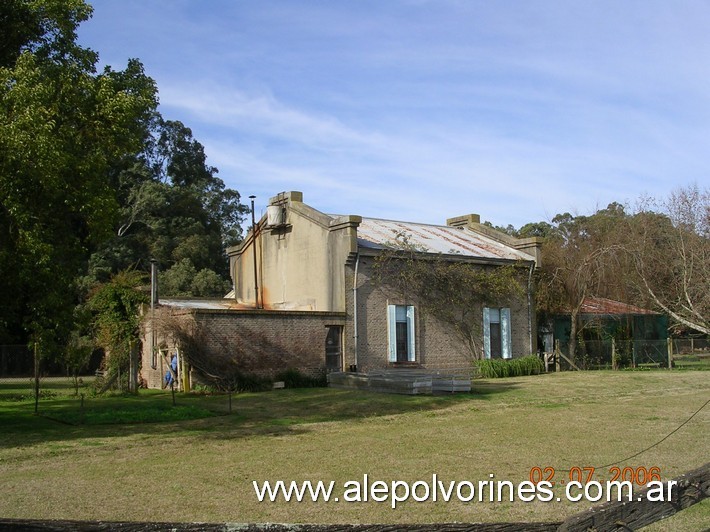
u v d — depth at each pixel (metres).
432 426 16.95
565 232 40.38
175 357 27.47
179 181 65.25
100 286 28.33
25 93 15.66
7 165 15.39
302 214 32.16
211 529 4.59
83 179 16.86
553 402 22.09
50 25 17.95
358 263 30.23
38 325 16.56
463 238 38.12
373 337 30.56
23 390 28.70
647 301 40.81
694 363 40.88
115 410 19.94
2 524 4.47
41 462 12.54
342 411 20.11
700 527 8.26
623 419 17.81
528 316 36.41
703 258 38.91
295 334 28.42
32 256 15.78
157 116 64.06
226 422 17.84
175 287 50.12
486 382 29.59
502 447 13.69
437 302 32.59
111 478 11.10
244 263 36.09
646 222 40.81
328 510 9.12
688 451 12.95
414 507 9.27
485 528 5.10
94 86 17.66
